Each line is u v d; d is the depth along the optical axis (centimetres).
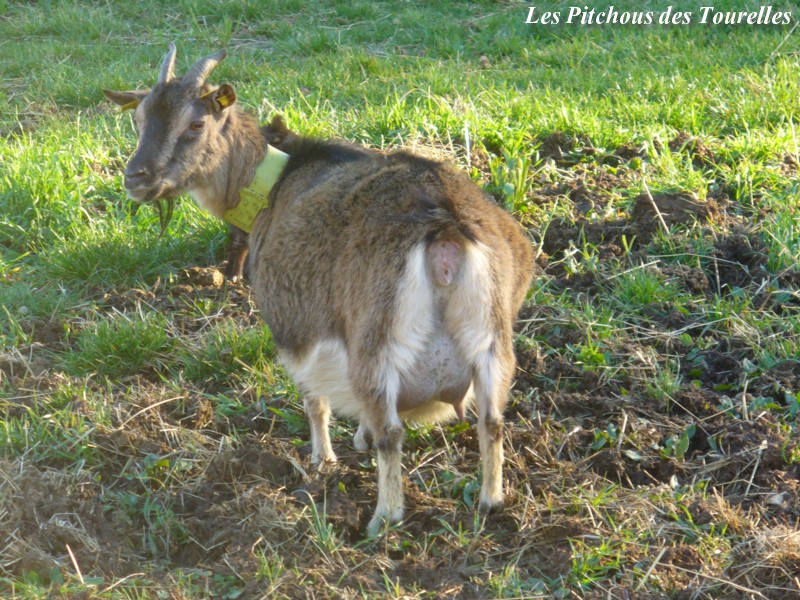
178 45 1423
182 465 566
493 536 515
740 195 880
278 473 565
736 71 1243
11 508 516
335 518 517
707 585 475
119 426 604
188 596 462
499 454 509
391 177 527
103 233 823
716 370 672
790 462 571
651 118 1058
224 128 635
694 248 791
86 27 1483
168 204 700
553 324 713
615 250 805
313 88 1220
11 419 608
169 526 516
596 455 578
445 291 485
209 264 819
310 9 1584
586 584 478
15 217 854
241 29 1510
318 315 526
